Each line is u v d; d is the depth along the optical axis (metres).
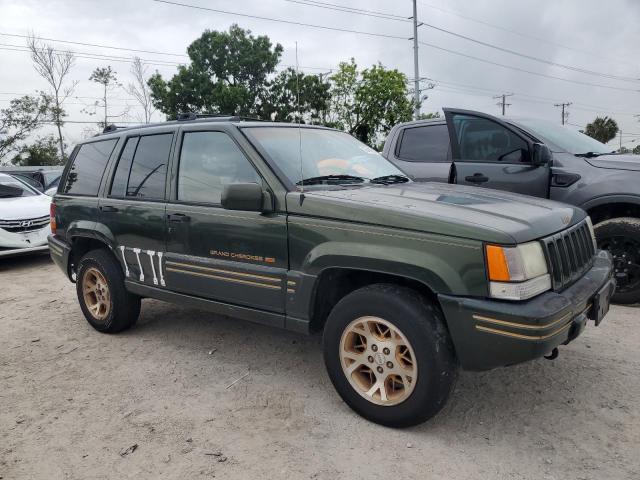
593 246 3.61
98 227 4.67
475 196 3.45
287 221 3.33
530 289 2.66
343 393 3.20
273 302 3.45
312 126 4.36
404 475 2.63
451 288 2.73
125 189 4.51
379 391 3.07
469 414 3.21
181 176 4.06
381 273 3.04
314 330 3.38
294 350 4.35
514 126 5.59
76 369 4.12
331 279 3.32
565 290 2.96
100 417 3.33
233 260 3.65
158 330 4.94
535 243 2.78
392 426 3.04
